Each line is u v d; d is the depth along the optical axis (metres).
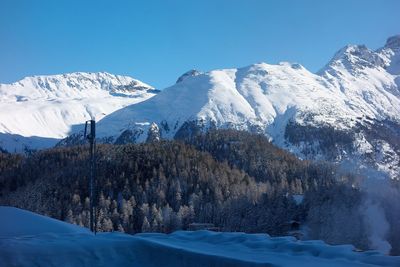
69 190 119.06
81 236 16.55
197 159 147.38
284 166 156.38
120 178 127.19
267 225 89.25
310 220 78.88
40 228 18.22
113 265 14.05
